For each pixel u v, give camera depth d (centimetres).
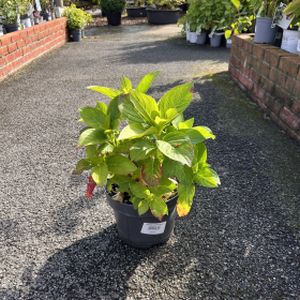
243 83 435
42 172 265
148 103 154
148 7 1145
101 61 624
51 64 614
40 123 358
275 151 286
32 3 779
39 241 196
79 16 845
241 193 233
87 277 171
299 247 187
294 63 296
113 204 175
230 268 175
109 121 160
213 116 358
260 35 391
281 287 164
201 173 169
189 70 540
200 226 204
